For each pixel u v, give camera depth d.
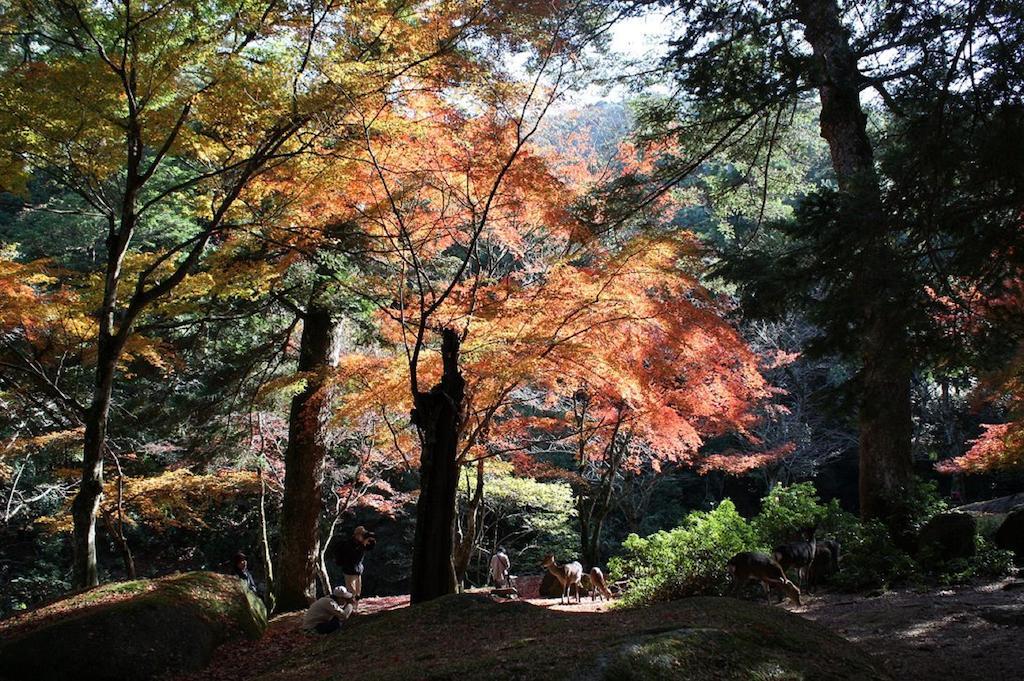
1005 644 6.88
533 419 13.80
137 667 7.15
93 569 9.52
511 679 3.91
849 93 9.75
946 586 9.89
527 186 9.55
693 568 10.46
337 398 14.39
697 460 21.25
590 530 15.71
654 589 10.44
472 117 9.58
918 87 7.26
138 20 8.77
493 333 10.26
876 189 6.90
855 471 28.53
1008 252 6.27
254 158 9.67
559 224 10.09
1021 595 8.80
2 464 15.95
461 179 10.40
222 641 8.24
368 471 18.92
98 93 8.86
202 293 11.67
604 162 16.77
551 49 8.96
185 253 14.77
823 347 7.18
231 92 8.77
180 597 8.23
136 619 7.44
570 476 17.25
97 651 7.08
